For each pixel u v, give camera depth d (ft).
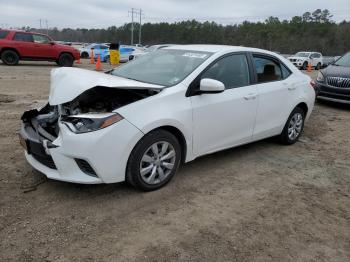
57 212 11.68
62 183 13.53
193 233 11.05
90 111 12.84
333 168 16.97
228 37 294.25
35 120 14.02
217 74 15.02
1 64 62.23
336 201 13.69
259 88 16.75
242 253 10.28
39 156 12.68
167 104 13.05
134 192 13.24
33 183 13.44
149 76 15.03
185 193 13.50
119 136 11.84
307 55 101.71
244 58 16.49
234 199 13.32
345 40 251.60
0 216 11.26
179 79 14.03
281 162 17.29
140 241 10.51
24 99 29.35
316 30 269.85
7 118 22.44
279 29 279.08
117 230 10.95
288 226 11.77
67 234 10.62
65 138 11.62
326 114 29.19
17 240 10.21
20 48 60.44
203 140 14.58
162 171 13.47
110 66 74.84
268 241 10.91
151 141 12.65
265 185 14.67
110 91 13.84
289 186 14.71
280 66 18.57
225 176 15.25
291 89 18.66
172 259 9.84
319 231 11.61
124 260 9.69
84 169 11.98
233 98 15.33
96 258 9.70
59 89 12.59
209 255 10.11
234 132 15.90
